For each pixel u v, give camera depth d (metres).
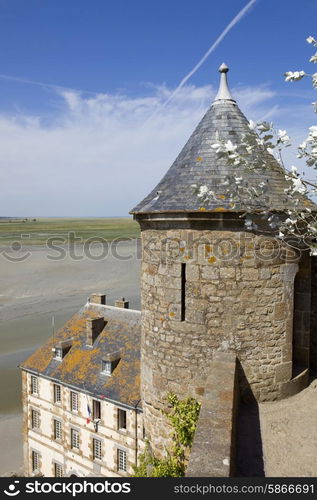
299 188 4.21
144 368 7.48
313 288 8.24
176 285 6.68
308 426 6.00
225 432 4.62
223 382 5.63
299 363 7.66
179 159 7.45
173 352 6.79
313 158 4.00
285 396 6.76
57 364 19.47
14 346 32.00
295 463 5.27
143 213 6.85
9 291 48.09
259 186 5.00
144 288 7.39
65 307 42.84
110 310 20.70
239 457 5.41
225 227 6.31
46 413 19.48
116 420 16.39
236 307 6.39
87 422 17.47
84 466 17.69
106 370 17.64
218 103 7.50
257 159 4.45
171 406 6.82
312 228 4.59
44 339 33.53
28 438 20.39
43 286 50.00
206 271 6.44
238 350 6.44
